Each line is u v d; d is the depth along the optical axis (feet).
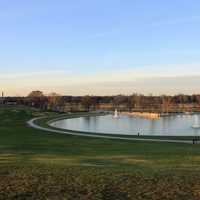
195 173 54.75
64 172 52.90
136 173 52.95
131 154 100.01
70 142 146.41
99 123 346.74
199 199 39.58
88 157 90.07
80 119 415.64
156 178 48.91
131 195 40.83
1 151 108.17
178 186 44.52
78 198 39.63
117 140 156.66
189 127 289.74
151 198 39.86
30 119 331.36
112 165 69.62
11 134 188.24
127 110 617.62
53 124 320.50
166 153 102.27
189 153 101.71
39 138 165.78
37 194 40.93
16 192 41.55
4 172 52.65
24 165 60.85
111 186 44.42
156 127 291.99
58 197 39.91
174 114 534.37
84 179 47.93
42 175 50.39
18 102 639.76
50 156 92.22
